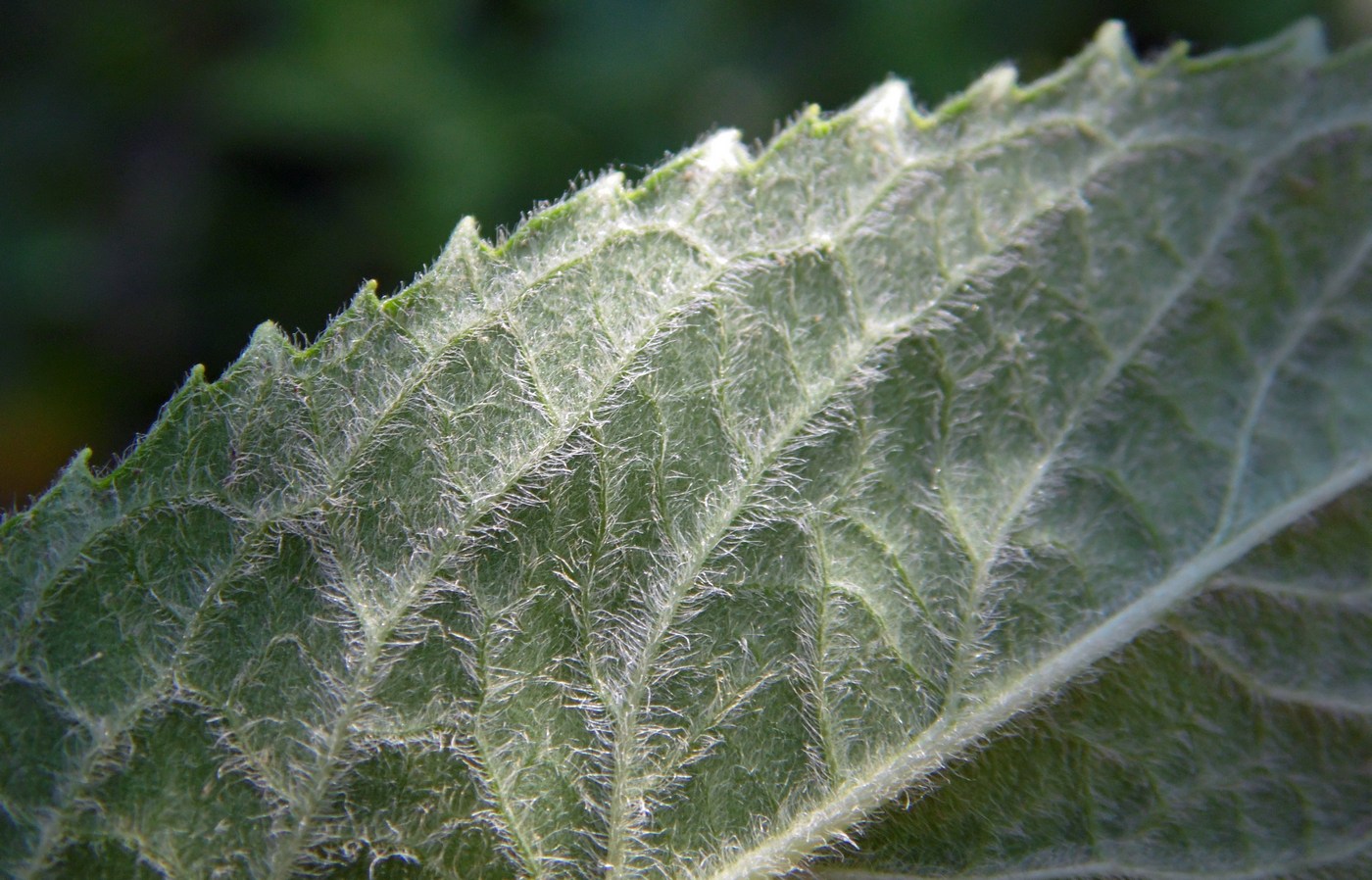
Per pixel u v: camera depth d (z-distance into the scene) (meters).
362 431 0.06
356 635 0.06
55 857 0.06
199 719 0.06
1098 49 0.06
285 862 0.06
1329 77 0.06
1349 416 0.06
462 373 0.06
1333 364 0.06
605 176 0.06
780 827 0.06
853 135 0.06
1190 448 0.06
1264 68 0.06
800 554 0.06
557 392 0.06
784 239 0.06
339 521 0.06
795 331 0.06
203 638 0.06
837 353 0.06
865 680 0.06
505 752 0.06
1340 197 0.06
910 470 0.06
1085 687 0.06
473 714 0.06
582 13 0.13
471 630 0.06
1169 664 0.06
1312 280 0.06
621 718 0.06
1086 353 0.06
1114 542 0.06
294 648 0.06
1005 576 0.06
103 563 0.06
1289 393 0.06
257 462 0.06
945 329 0.06
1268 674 0.06
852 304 0.06
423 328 0.06
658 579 0.06
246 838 0.06
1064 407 0.06
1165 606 0.06
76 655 0.06
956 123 0.06
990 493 0.06
